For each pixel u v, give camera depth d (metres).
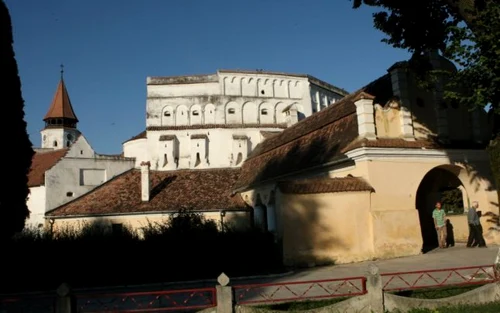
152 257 18.47
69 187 40.03
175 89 48.78
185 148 47.75
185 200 31.39
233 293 9.24
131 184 33.53
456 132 22.16
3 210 16.73
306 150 25.84
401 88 21.20
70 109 75.62
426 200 24.94
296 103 50.81
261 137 44.50
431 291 11.15
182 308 9.61
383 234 19.33
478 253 18.17
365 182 19.62
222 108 48.41
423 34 16.91
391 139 20.53
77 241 18.67
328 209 19.20
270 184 27.80
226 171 35.91
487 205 21.78
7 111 16.45
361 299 9.52
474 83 13.46
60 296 8.94
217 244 18.58
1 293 16.92
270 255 18.72
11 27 16.44
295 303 10.95
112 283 17.92
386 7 16.70
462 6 13.65
